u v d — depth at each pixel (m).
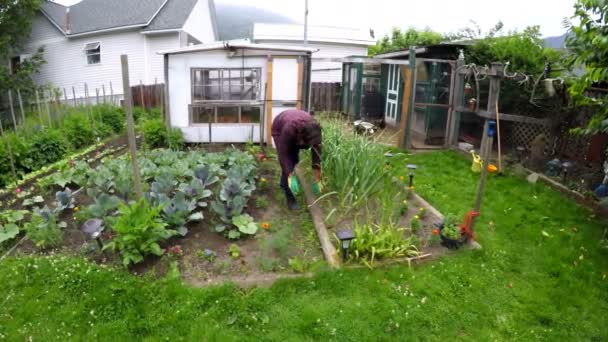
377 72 11.67
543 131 7.62
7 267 3.48
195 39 16.27
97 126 9.09
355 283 3.44
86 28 15.69
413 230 4.38
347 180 4.77
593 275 3.73
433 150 8.28
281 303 3.18
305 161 6.40
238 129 7.93
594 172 6.07
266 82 7.73
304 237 4.23
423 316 3.11
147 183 5.22
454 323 3.09
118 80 15.66
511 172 6.66
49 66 17.05
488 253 4.02
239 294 3.22
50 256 3.63
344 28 17.48
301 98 7.94
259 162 6.66
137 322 2.93
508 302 3.37
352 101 11.42
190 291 3.20
